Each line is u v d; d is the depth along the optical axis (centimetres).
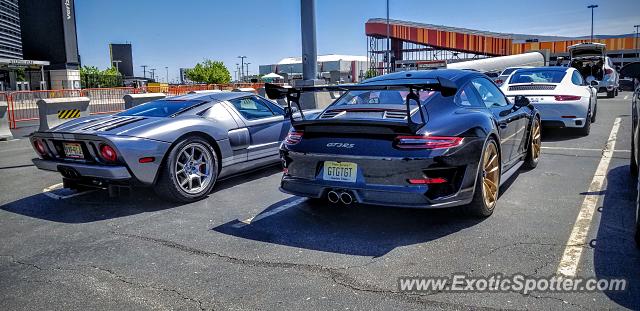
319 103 1316
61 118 1238
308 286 283
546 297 259
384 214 418
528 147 550
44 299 278
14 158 818
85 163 457
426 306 254
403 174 345
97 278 305
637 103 454
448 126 359
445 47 7069
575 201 435
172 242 367
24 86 3441
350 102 417
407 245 343
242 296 273
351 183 363
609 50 6406
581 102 762
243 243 360
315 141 380
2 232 405
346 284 284
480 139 370
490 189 402
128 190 493
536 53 2825
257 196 498
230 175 542
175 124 473
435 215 409
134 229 402
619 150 677
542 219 388
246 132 544
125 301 272
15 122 1296
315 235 373
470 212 389
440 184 349
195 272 310
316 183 379
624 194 450
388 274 296
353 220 406
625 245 326
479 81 459
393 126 343
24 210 473
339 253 334
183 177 477
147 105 550
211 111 524
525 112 528
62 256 345
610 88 1823
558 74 837
